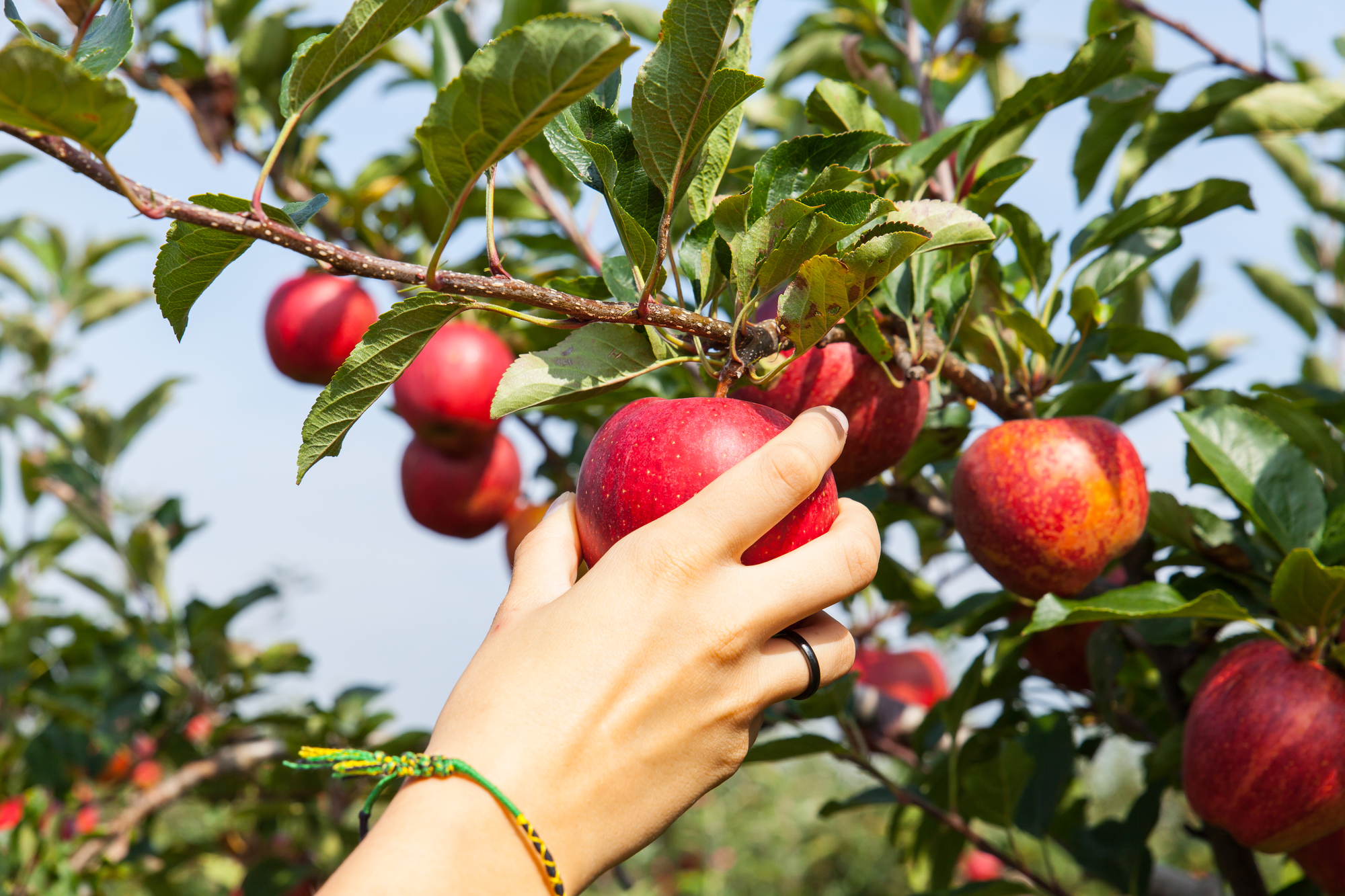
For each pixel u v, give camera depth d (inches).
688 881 254.7
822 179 44.7
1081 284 64.8
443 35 88.7
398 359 37.3
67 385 150.0
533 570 39.8
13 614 143.9
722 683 33.5
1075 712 92.3
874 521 39.0
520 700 32.1
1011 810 81.6
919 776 103.0
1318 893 78.0
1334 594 53.0
